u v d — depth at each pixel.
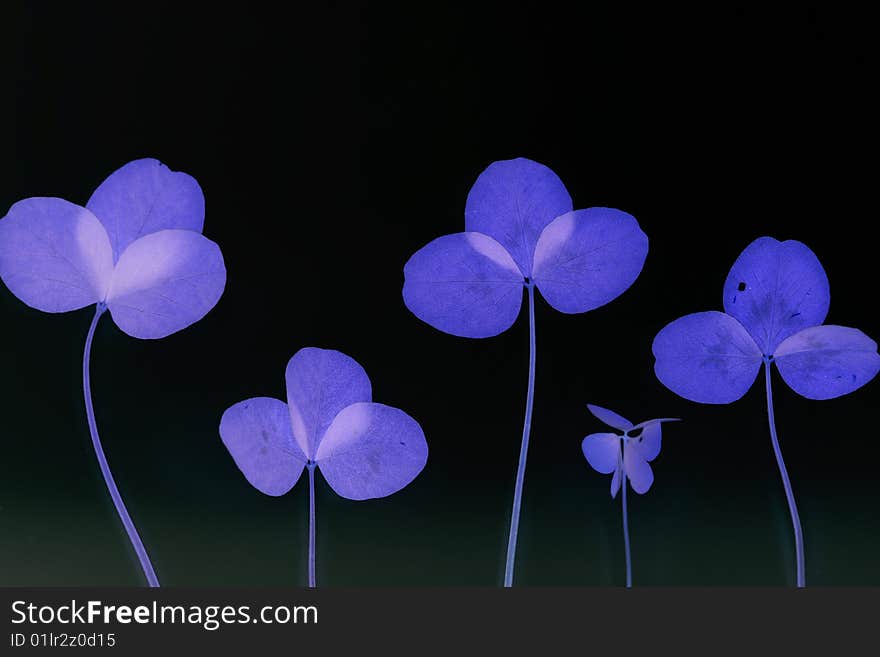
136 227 0.33
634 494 0.35
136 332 0.33
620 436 0.34
